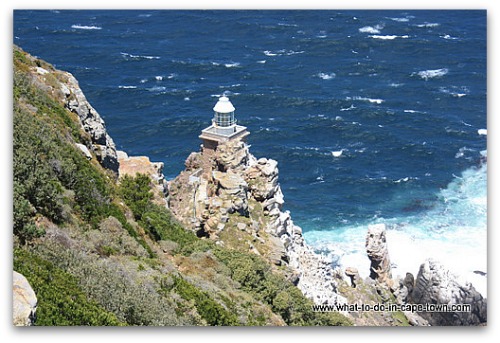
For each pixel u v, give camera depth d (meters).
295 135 163.38
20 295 35.56
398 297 76.75
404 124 168.38
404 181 141.25
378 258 80.56
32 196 44.19
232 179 73.12
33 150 49.00
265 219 73.69
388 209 130.38
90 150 65.50
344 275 80.31
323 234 122.31
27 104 58.16
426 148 155.00
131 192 62.84
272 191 75.25
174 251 58.19
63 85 68.62
